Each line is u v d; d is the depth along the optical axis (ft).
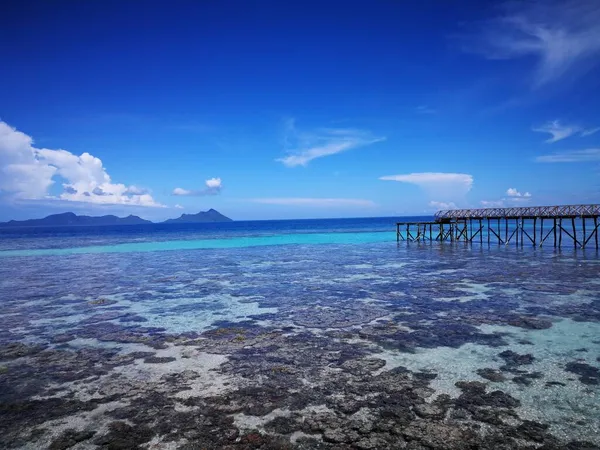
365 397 26.81
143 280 79.56
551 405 25.08
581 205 117.70
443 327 43.04
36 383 30.30
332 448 21.01
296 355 35.42
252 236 249.96
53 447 21.56
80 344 39.88
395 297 59.00
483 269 84.84
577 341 37.55
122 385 29.66
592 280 68.49
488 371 30.81
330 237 222.89
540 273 77.25
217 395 27.63
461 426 22.84
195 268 97.35
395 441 21.49
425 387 28.14
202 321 47.96
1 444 21.95
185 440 22.06
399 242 172.35
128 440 22.15
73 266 104.58
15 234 377.91
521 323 43.78
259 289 67.92
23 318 50.57
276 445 21.39
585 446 20.65
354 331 42.42
